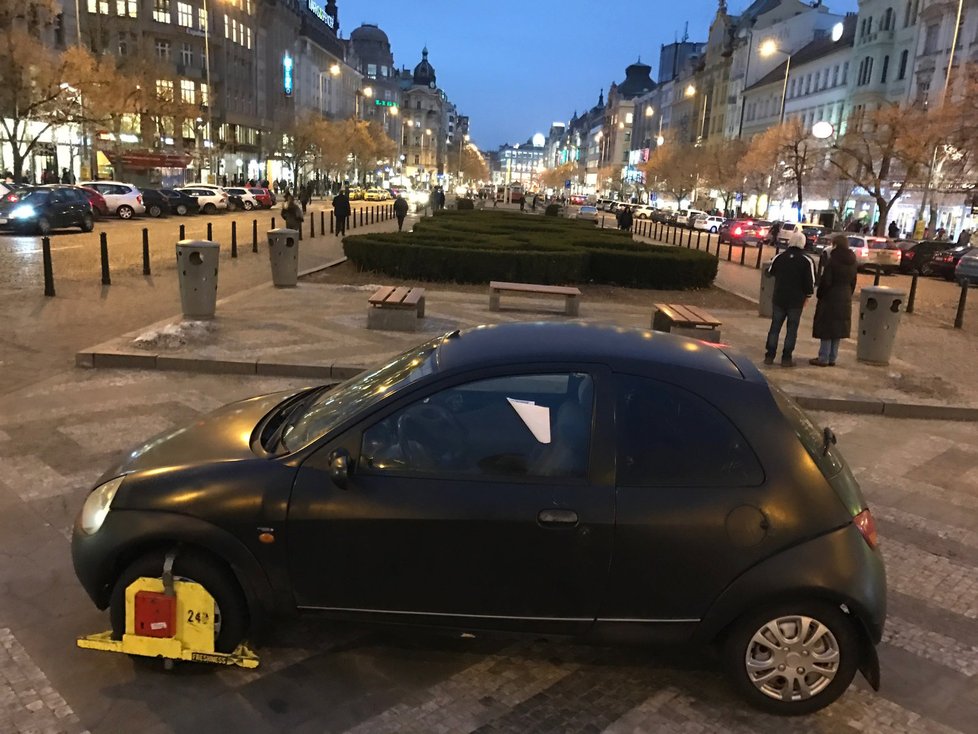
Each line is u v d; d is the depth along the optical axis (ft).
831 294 31.71
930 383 30.01
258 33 266.57
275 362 26.96
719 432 10.26
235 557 10.26
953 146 112.37
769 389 10.89
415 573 10.15
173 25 213.87
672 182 268.82
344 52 404.36
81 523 10.84
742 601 9.93
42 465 17.87
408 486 10.09
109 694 10.33
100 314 36.81
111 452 18.84
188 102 174.60
